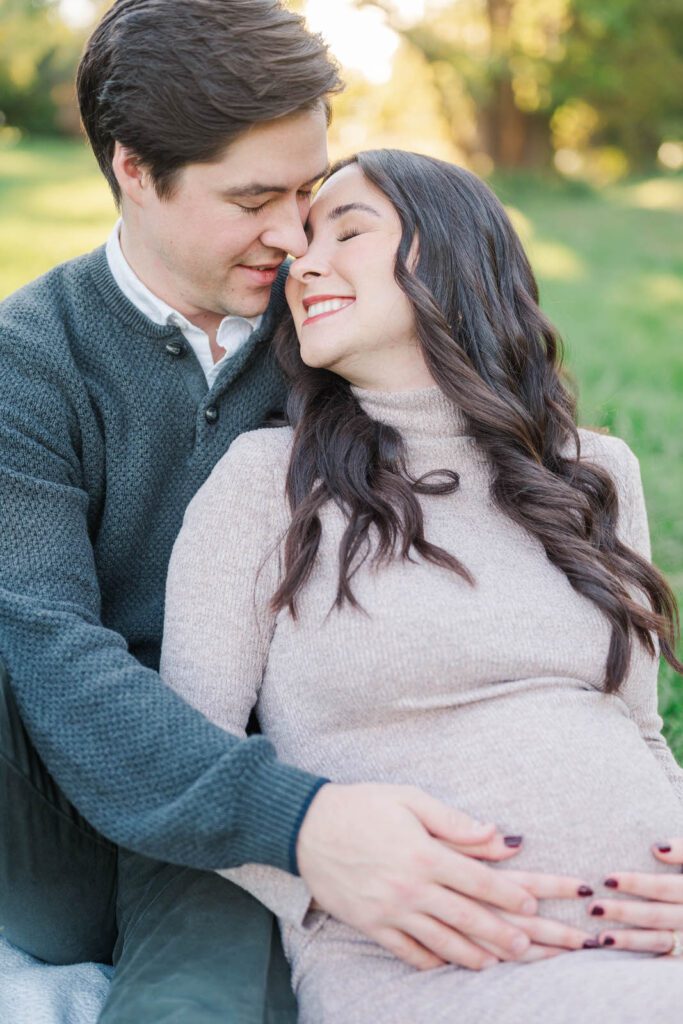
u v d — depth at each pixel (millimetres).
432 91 14828
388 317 1790
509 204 11406
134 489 1881
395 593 1629
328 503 1731
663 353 5660
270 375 2006
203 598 1690
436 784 1534
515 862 1479
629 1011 1265
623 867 1515
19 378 1812
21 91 16469
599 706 1651
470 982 1379
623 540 1921
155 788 1465
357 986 1443
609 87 14953
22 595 1623
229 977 1453
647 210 11383
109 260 1947
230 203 1828
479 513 1790
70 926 1722
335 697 1607
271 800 1419
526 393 1938
